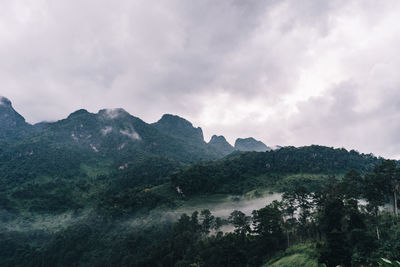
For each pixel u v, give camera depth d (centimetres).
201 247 8838
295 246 6588
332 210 5566
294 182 16388
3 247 13588
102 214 16250
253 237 7638
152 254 10331
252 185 18162
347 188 6581
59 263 12219
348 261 4078
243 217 8762
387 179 5738
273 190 16262
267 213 7362
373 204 5891
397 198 6309
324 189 7575
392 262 759
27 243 14725
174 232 11481
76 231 14038
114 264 11612
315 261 4894
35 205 19750
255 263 6681
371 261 4031
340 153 19788
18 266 12556
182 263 8162
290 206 8012
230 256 6688
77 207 19875
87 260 12338
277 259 6278
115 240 13412
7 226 16762
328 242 4469
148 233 13400
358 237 4603
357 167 17912
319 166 18388
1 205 18762
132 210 16562
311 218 7288
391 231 4762
